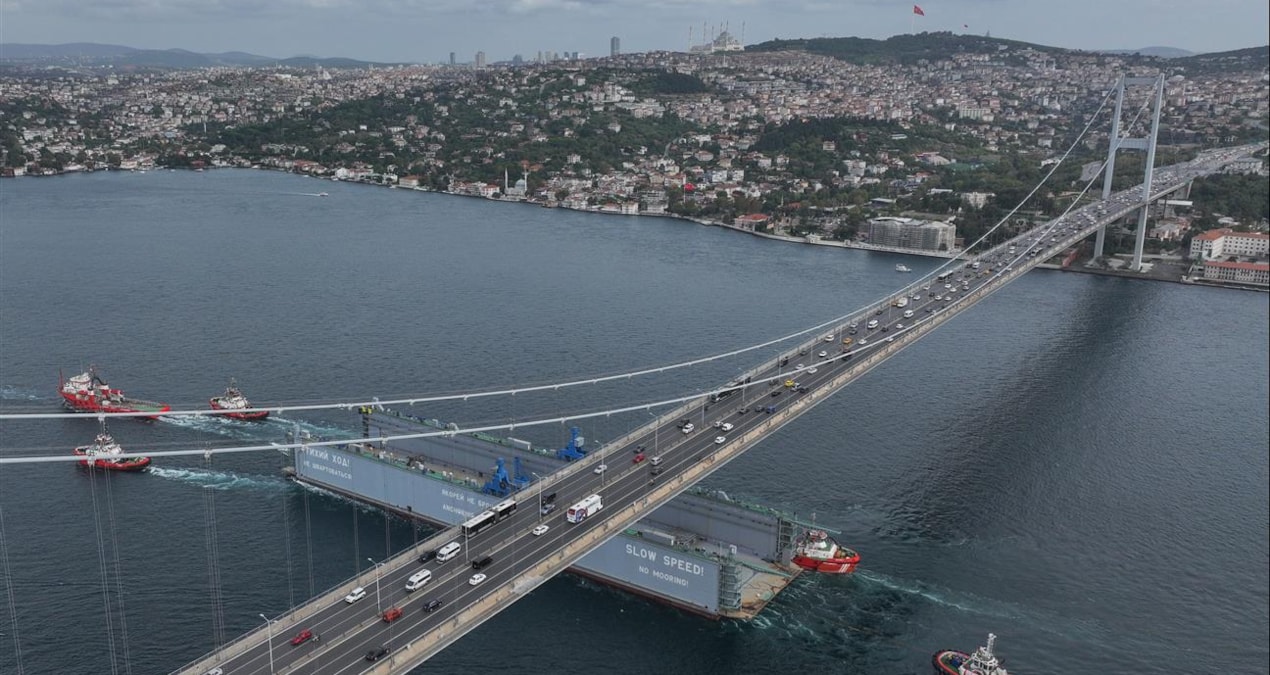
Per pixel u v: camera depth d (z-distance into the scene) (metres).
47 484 164.62
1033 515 161.00
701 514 151.38
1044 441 193.12
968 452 186.50
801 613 133.88
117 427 190.75
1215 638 129.12
